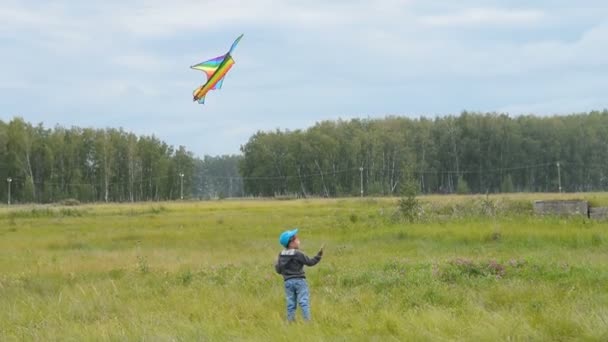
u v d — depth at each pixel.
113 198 150.88
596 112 158.12
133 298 18.64
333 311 14.91
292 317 14.44
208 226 50.78
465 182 144.50
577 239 30.06
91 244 38.03
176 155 167.25
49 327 14.43
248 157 165.88
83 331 13.77
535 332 11.79
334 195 151.62
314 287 19.39
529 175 152.38
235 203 103.00
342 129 156.12
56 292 20.45
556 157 151.38
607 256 24.59
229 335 12.83
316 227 44.62
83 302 17.64
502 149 152.88
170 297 18.16
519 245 30.11
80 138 148.50
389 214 47.88
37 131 147.12
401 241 34.12
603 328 11.62
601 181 153.12
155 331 13.23
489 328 12.09
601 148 152.50
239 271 22.22
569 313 12.86
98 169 149.38
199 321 14.65
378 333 12.50
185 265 26.09
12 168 136.88
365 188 150.12
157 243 37.97
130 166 152.12
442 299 15.82
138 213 74.75
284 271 14.55
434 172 154.38
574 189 152.62
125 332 13.27
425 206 48.22
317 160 152.75
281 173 161.88
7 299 19.33
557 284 17.19
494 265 19.80
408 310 14.43
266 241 37.09
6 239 41.25
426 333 12.00
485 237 32.66
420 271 19.73
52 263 27.70
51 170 140.38
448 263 20.72
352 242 34.81
